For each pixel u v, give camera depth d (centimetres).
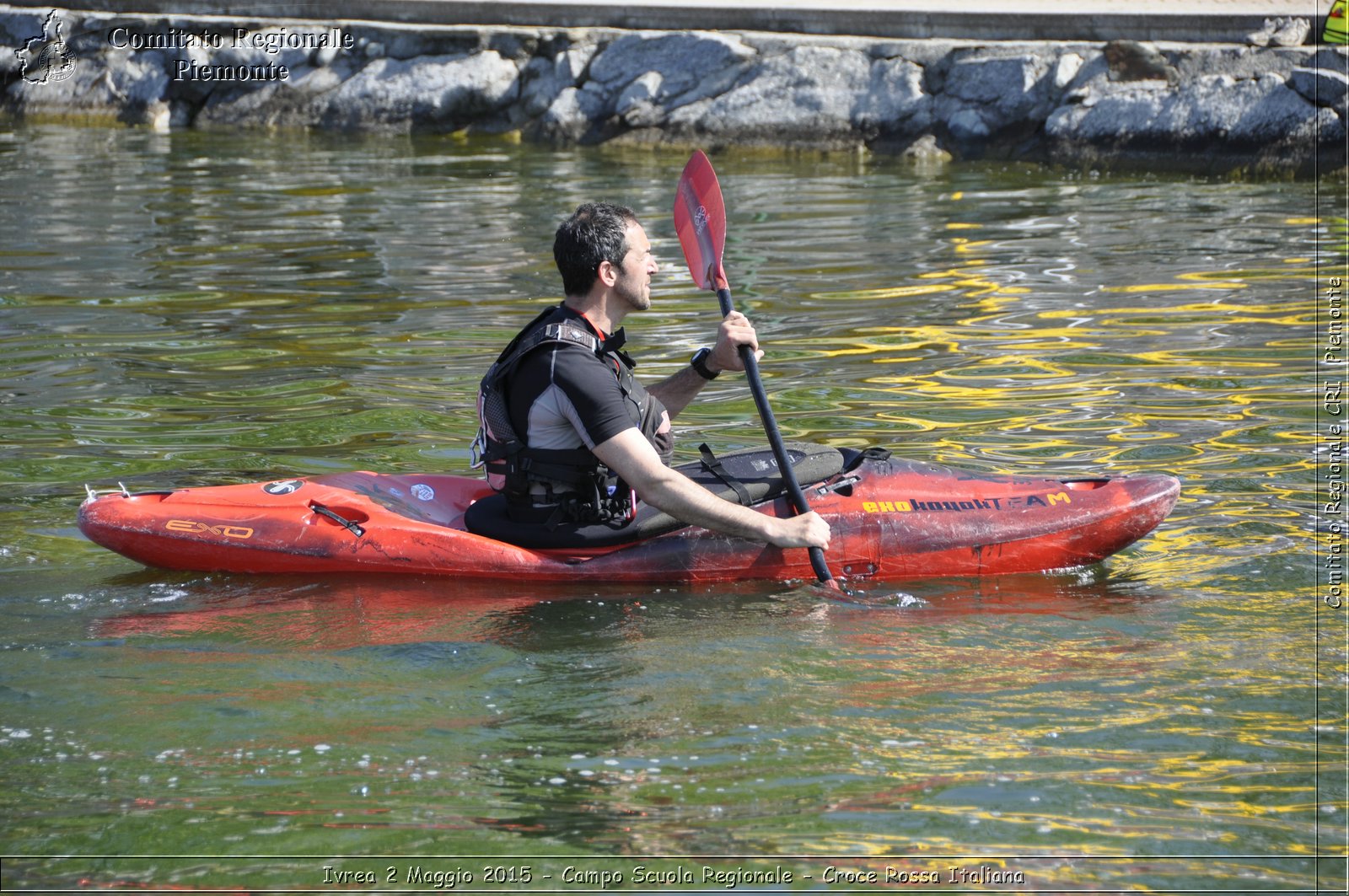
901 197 3734
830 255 3052
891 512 1449
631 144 4644
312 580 1411
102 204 3603
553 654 1223
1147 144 4131
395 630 1278
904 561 1437
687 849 912
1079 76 4291
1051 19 4406
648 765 1022
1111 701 1117
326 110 5006
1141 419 1909
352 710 1112
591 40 4819
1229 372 2127
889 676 1173
